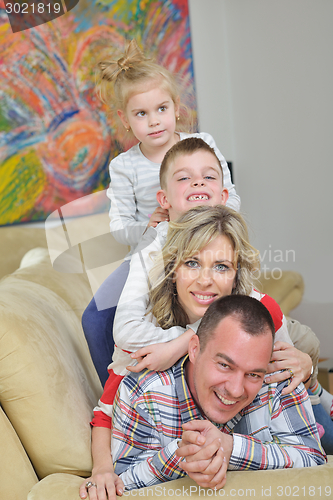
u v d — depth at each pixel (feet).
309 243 9.30
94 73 6.97
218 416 2.77
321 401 4.92
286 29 9.17
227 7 10.00
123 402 3.06
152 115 4.00
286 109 9.37
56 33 6.77
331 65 8.61
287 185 9.52
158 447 3.00
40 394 3.18
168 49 8.52
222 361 2.62
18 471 3.05
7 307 3.38
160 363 3.03
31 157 6.72
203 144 3.51
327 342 8.88
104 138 6.74
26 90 6.66
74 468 3.21
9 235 6.54
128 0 7.72
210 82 9.67
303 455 2.92
